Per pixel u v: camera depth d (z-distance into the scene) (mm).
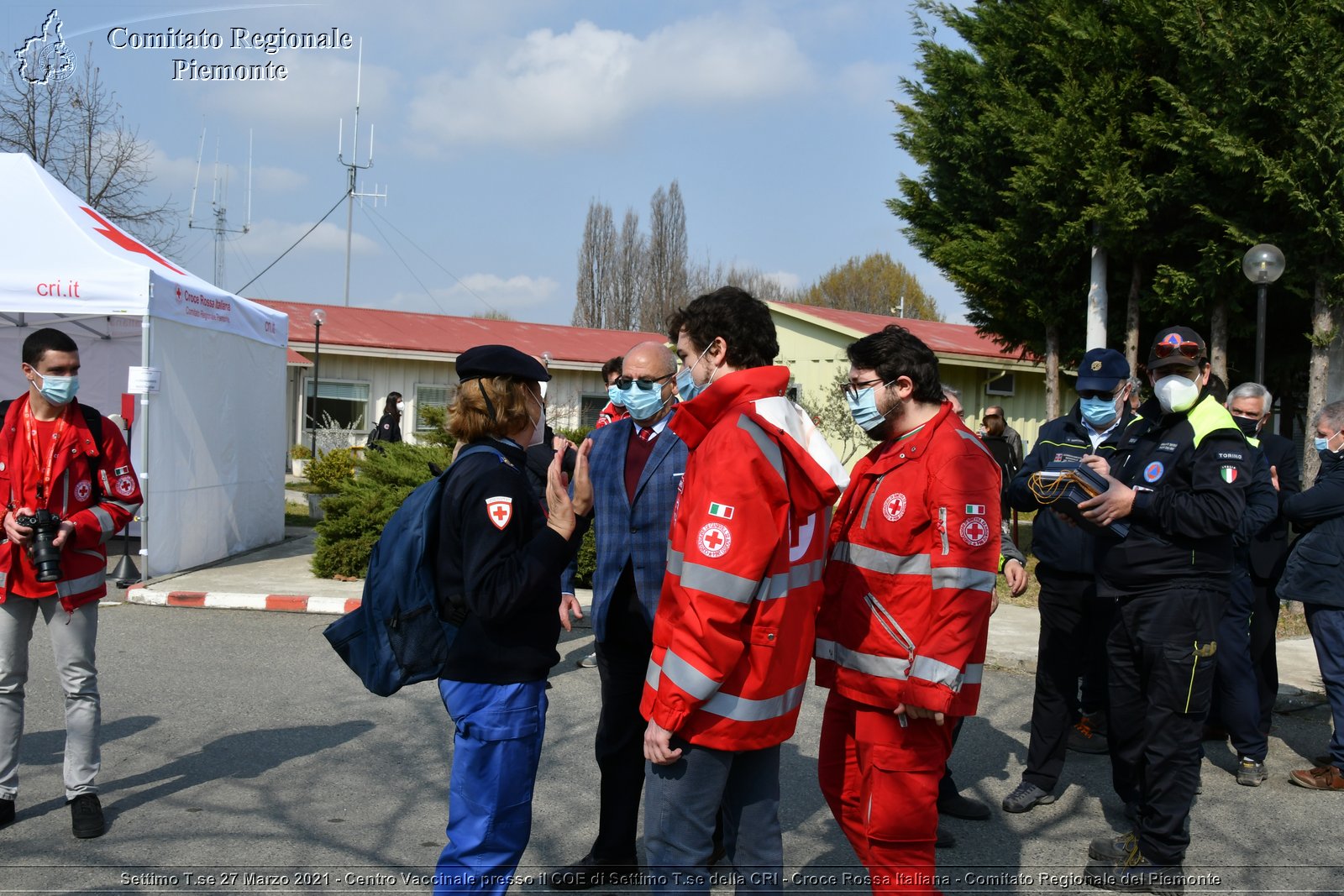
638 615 3824
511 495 2814
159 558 9750
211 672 6766
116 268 9094
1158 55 10984
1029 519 16688
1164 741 3809
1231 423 3773
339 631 2975
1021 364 20766
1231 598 5094
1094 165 10945
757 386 2762
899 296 66375
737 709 2646
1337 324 11047
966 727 5988
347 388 24250
